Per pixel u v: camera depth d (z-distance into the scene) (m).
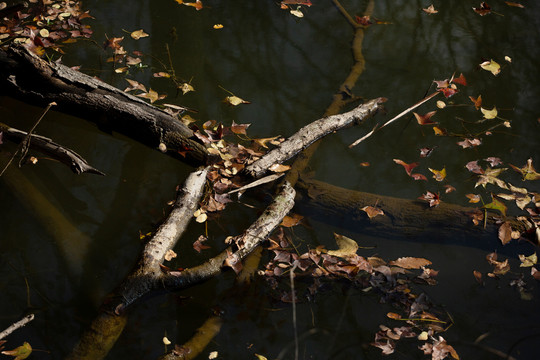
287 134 3.91
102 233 3.05
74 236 2.98
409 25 5.38
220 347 2.41
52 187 3.35
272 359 2.36
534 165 3.63
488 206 3.05
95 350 2.34
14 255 2.87
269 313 2.56
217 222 3.10
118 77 4.36
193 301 2.62
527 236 2.96
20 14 4.95
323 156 3.67
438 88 4.23
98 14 5.25
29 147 3.29
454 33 5.23
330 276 2.72
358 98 4.21
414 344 2.42
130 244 2.98
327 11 5.62
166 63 4.59
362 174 3.53
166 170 3.53
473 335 2.45
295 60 4.83
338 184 3.43
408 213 3.10
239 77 4.55
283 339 2.45
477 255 2.92
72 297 2.65
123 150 3.70
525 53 4.90
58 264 2.84
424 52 4.92
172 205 3.14
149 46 4.79
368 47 5.00
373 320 2.53
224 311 2.56
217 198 3.15
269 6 5.67
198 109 4.10
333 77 4.62
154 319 2.51
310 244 2.95
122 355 2.36
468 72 4.64
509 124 3.98
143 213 3.19
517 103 4.25
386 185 3.44
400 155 3.71
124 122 3.49
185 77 4.46
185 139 3.40
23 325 2.44
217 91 4.35
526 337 2.42
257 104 4.23
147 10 5.38
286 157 3.49
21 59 3.52
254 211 3.19
